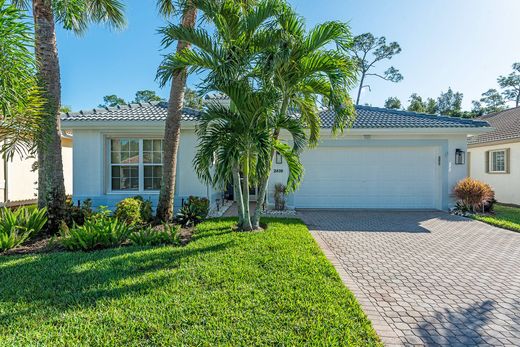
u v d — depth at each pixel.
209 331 3.32
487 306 4.31
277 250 6.31
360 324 3.55
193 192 11.80
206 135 7.68
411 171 13.67
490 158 17.42
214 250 6.33
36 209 7.81
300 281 4.70
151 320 3.54
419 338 3.49
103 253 6.16
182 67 7.40
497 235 8.59
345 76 7.39
